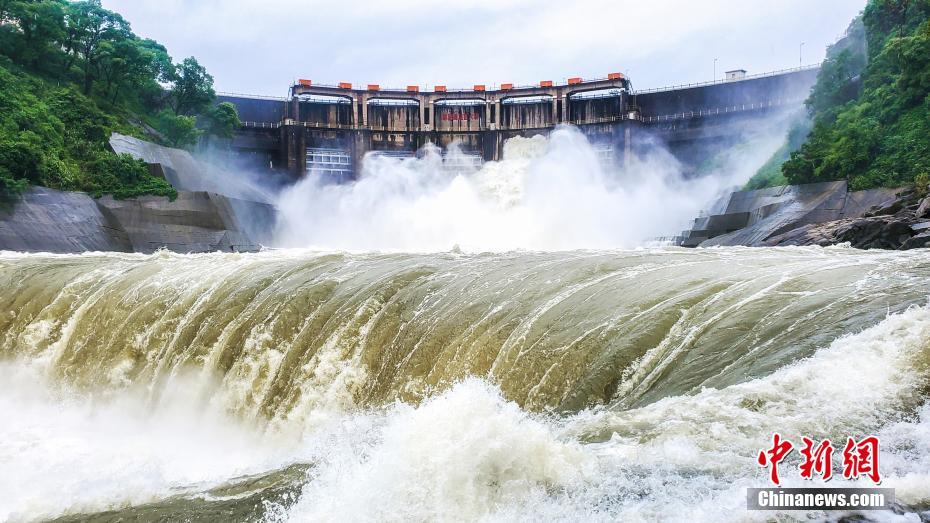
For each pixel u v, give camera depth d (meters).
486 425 8.59
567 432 9.56
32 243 45.09
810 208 45.28
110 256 32.88
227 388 18.72
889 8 57.94
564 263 18.81
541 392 13.55
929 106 46.50
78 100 63.84
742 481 7.45
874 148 47.12
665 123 95.00
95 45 75.12
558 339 14.16
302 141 94.81
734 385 10.21
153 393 20.23
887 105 50.41
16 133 54.97
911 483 7.12
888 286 12.70
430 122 99.50
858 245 34.12
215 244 56.09
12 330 24.78
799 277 14.25
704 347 12.26
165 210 55.88
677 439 8.63
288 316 18.86
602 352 13.31
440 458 8.37
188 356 19.92
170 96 83.38
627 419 9.59
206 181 66.50
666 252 21.69
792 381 9.74
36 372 23.34
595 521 7.09
